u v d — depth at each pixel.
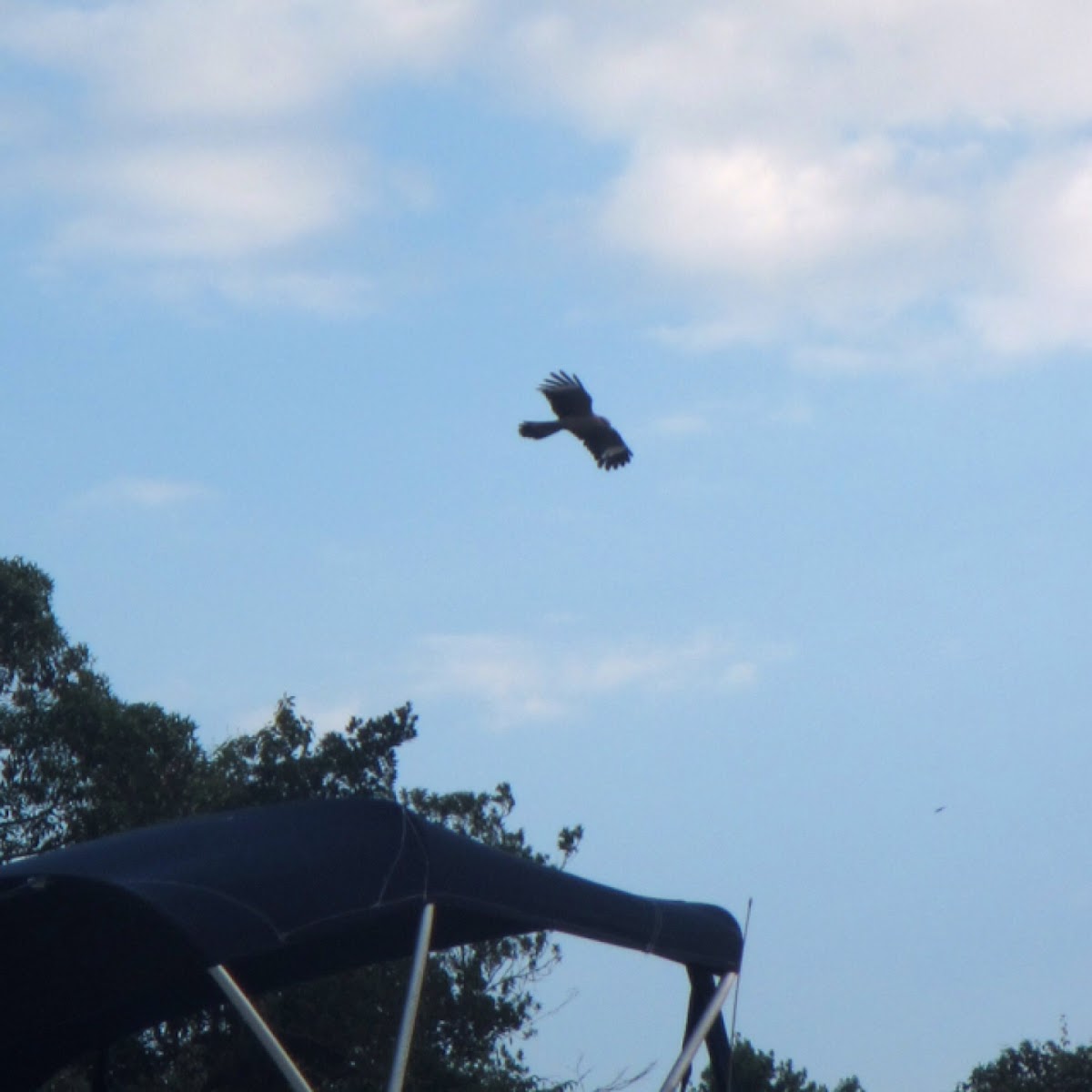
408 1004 11.14
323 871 10.93
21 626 46.38
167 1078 34.75
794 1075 48.34
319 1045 34.56
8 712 43.09
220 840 10.80
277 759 39.66
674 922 13.81
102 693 45.16
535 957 37.62
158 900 10.14
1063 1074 46.75
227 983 10.12
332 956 14.91
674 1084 13.32
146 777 41.97
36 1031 14.36
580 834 40.66
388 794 39.62
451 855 11.72
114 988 13.72
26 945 12.41
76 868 10.30
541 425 13.68
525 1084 36.09
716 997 14.23
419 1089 34.44
